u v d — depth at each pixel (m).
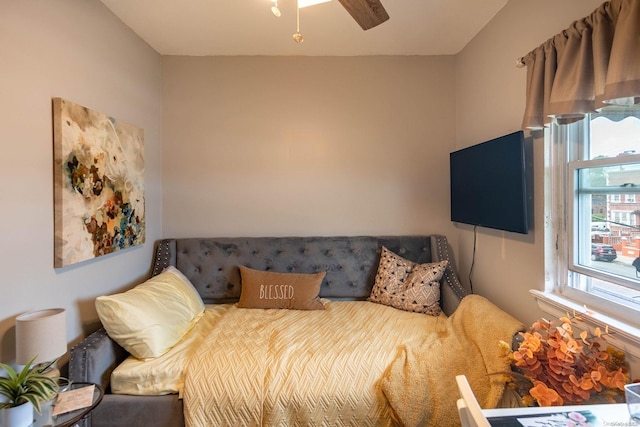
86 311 1.74
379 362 1.60
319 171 2.66
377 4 1.31
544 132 1.59
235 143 2.64
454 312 2.01
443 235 2.67
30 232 1.39
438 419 1.42
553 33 1.52
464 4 1.93
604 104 1.11
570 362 1.11
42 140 1.45
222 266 2.52
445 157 2.67
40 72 1.44
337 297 2.54
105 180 1.84
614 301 1.29
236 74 2.62
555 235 1.60
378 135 2.66
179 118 2.63
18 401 1.12
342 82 2.64
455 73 2.64
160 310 1.80
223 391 1.51
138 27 2.17
